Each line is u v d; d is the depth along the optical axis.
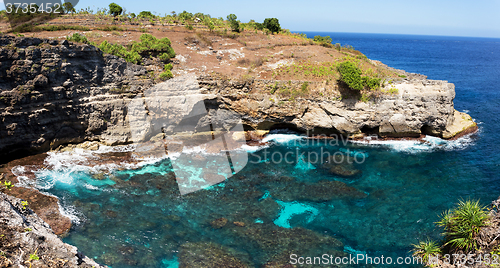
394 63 132.38
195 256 21.72
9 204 10.77
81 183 29.81
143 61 43.88
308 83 42.41
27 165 32.03
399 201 29.34
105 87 36.81
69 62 34.09
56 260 10.01
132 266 20.56
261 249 22.77
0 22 48.47
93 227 24.00
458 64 133.75
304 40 63.97
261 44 57.81
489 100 66.12
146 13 68.62
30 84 31.78
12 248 9.52
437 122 42.12
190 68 45.00
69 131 35.78
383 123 42.12
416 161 37.31
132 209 26.45
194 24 65.69
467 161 37.50
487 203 29.17
